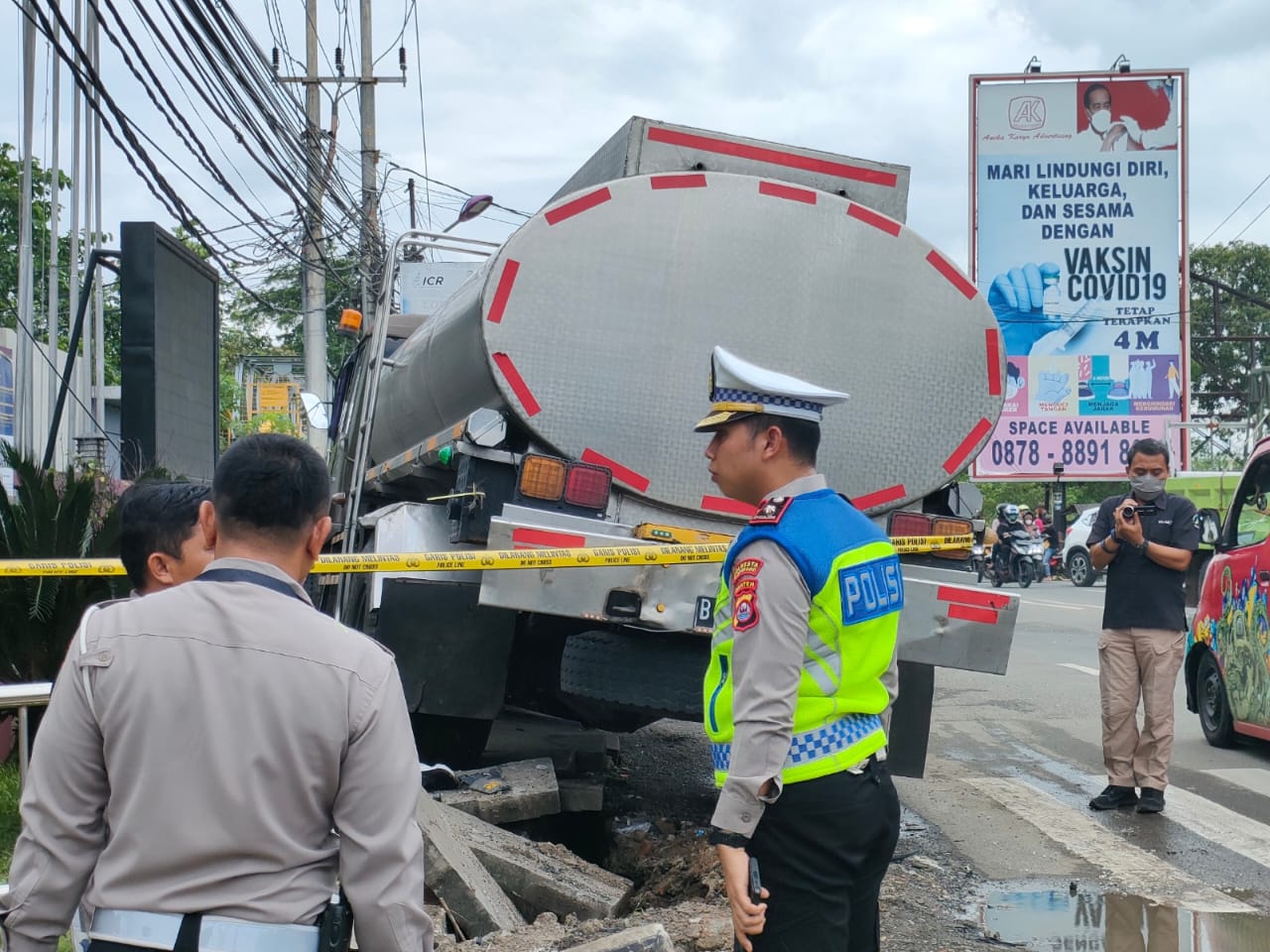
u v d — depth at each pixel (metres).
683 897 4.88
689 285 5.48
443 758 5.80
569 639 5.40
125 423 13.38
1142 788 6.65
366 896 2.04
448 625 5.46
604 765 7.01
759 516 2.74
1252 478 8.29
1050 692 10.91
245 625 2.09
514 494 5.32
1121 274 33.53
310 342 20.69
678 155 5.73
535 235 5.34
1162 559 6.56
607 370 5.39
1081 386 33.59
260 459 2.20
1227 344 46.72
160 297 13.88
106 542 7.08
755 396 2.85
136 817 2.02
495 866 4.60
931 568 5.60
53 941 2.09
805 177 5.85
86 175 13.09
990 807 6.76
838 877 2.68
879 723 2.81
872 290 5.66
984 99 33.69
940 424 5.71
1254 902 5.09
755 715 2.57
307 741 2.04
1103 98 33.41
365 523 5.77
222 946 1.98
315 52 21.41
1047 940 4.61
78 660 2.09
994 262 33.75
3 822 5.84
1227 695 8.37
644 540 5.30
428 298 16.73
